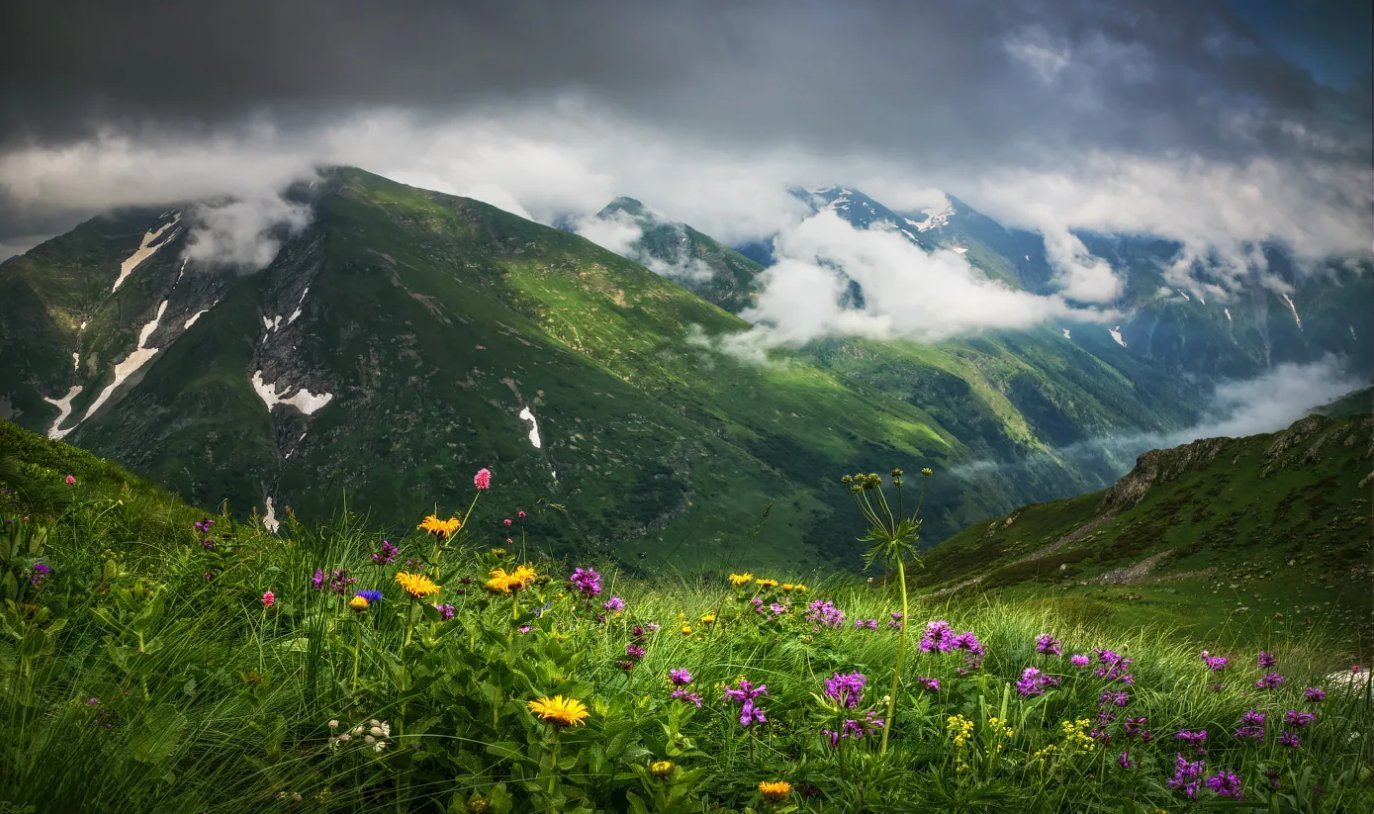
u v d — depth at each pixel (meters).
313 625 5.24
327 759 4.05
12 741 3.47
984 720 5.61
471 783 3.97
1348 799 5.26
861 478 4.86
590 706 4.46
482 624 4.74
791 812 3.99
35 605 4.64
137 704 4.03
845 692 5.16
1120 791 5.37
